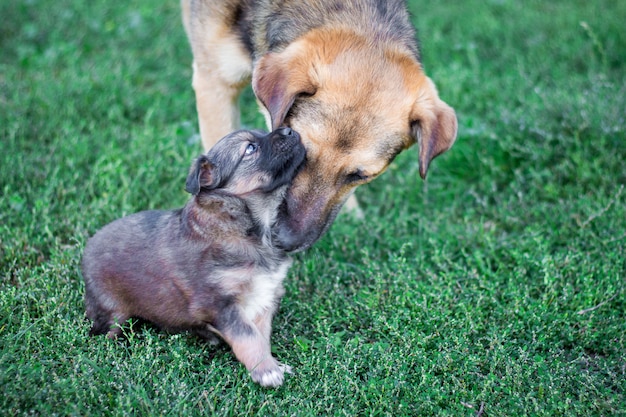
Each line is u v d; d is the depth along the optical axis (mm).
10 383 1289
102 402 1296
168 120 1841
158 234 1382
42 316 1397
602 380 1366
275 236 1392
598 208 1606
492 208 1661
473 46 2037
